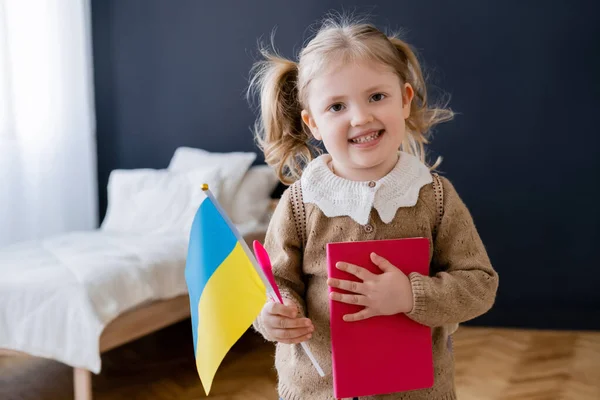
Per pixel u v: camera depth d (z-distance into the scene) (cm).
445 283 102
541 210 310
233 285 101
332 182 112
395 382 101
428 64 318
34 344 207
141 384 253
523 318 314
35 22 350
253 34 350
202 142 369
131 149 385
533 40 304
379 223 108
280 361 118
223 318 100
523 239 313
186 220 309
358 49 105
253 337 306
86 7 379
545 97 305
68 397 239
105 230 319
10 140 338
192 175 321
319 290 111
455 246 110
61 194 367
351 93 104
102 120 387
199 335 103
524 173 311
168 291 242
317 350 110
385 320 101
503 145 312
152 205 316
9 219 340
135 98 380
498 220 316
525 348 285
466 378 250
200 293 103
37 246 270
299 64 115
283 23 343
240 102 357
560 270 310
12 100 338
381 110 105
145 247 262
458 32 312
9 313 210
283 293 110
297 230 113
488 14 308
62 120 366
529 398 230
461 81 314
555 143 306
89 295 209
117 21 378
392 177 110
